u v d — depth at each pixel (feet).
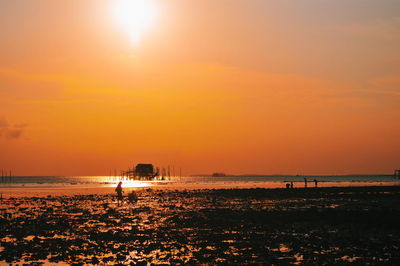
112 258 77.41
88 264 73.56
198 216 140.97
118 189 222.48
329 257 77.41
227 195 260.01
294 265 71.77
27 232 107.14
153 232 106.22
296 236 99.50
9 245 88.79
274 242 91.61
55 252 82.53
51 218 137.18
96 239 96.37
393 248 85.61
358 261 74.38
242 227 114.21
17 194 284.00
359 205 179.93
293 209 163.22
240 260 75.10
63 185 522.06
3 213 152.76
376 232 105.60
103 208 173.68
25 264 73.31
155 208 172.65
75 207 179.11
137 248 85.87
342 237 97.60
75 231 108.88
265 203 196.24
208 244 89.61
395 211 145.38
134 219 133.39
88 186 476.95
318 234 102.22
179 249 84.99
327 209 156.46
